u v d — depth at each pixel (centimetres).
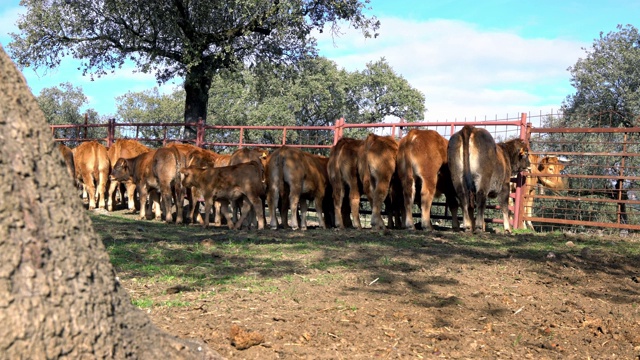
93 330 245
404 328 548
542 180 1816
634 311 654
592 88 2720
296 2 2197
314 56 2642
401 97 5519
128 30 2453
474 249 1006
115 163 1703
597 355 510
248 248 960
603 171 1852
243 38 2417
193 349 307
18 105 256
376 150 1294
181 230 1231
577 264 900
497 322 592
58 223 248
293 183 1320
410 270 809
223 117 4497
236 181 1281
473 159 1241
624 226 1350
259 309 584
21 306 223
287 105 4562
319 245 1005
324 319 561
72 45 2522
